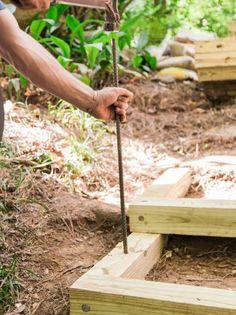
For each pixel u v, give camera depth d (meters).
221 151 3.24
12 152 2.75
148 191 2.46
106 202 2.58
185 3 5.50
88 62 3.91
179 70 4.43
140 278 2.06
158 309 1.67
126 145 3.33
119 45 4.30
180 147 3.34
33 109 3.39
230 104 4.05
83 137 3.17
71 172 2.76
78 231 2.37
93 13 4.57
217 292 1.69
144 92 4.08
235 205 2.16
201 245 2.31
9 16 1.52
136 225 2.25
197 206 2.17
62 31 4.28
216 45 3.97
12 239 2.24
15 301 1.99
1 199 2.41
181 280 2.09
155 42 4.95
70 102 1.69
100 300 1.74
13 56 1.54
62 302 1.96
